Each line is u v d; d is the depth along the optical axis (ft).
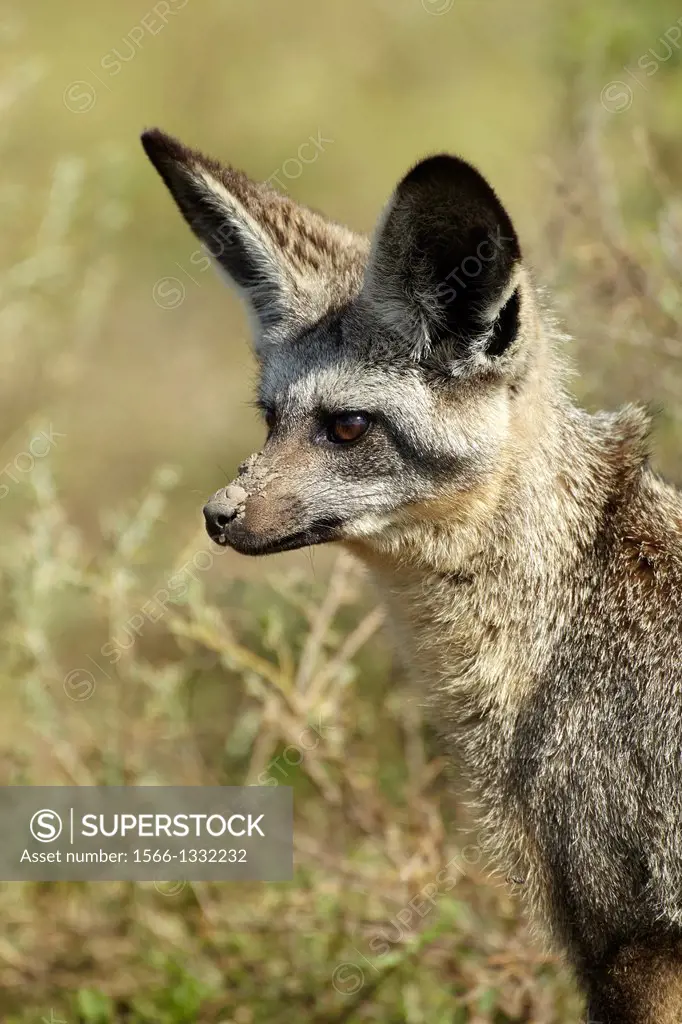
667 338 56.24
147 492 76.79
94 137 107.65
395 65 119.14
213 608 59.06
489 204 40.09
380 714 60.23
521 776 43.09
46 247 75.72
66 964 54.08
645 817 40.50
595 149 61.93
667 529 42.60
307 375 44.80
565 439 44.21
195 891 54.34
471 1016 47.70
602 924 41.45
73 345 84.48
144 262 105.50
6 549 66.33
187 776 59.62
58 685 62.85
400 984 50.29
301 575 56.80
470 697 44.50
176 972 50.80
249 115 116.26
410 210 41.83
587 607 42.73
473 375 43.21
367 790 54.03
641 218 67.72
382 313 43.88
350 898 52.95
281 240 47.62
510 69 111.55
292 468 44.06
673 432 58.65
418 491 43.73
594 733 41.47
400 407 43.60
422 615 45.29
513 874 43.80
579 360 58.75
